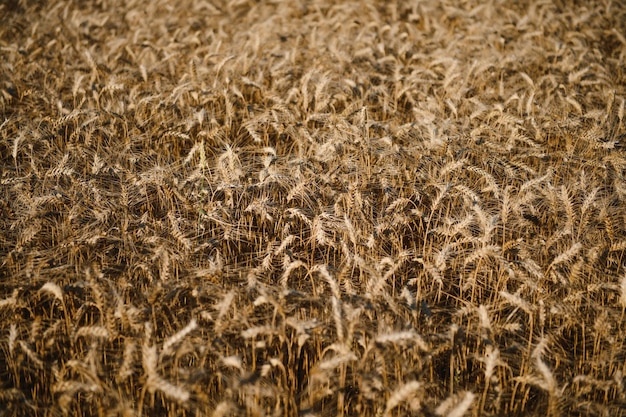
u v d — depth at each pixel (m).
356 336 2.70
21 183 3.68
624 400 2.70
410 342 2.67
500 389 2.68
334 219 3.57
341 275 2.86
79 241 3.29
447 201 4.02
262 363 3.00
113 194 3.80
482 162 4.29
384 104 5.14
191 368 2.79
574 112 5.05
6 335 2.91
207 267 3.36
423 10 7.96
